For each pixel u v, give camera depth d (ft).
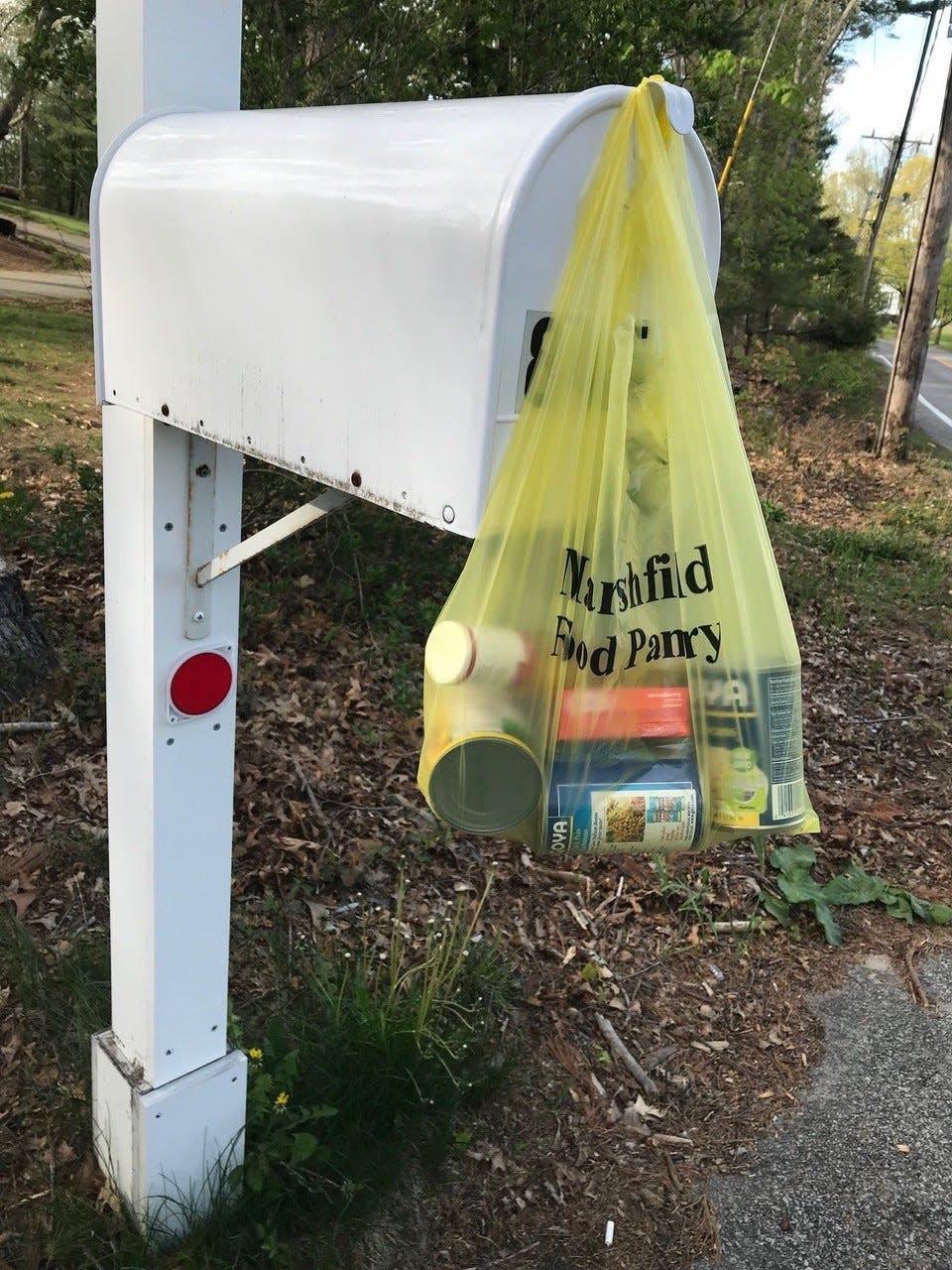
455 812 4.25
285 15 16.40
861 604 24.77
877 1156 8.85
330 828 11.59
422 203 3.80
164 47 5.33
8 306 38.68
